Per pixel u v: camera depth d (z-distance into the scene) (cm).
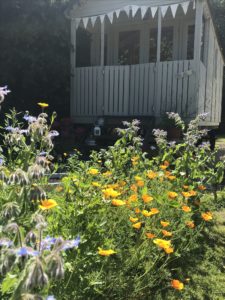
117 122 445
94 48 570
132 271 134
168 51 541
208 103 541
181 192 181
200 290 139
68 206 125
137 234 151
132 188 169
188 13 496
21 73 433
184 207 155
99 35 567
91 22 488
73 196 132
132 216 154
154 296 129
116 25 561
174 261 157
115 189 170
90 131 453
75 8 473
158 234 145
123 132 225
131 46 562
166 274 136
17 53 423
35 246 71
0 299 79
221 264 162
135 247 140
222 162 217
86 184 138
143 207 159
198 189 200
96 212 131
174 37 535
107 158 215
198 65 408
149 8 444
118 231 145
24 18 427
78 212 122
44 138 115
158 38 431
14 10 427
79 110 479
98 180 174
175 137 372
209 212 189
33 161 118
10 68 425
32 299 56
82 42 552
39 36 439
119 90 453
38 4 436
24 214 91
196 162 210
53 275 58
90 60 569
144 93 439
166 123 378
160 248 134
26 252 61
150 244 137
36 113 449
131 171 200
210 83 557
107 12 464
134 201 159
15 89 432
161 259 146
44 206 93
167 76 423
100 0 466
